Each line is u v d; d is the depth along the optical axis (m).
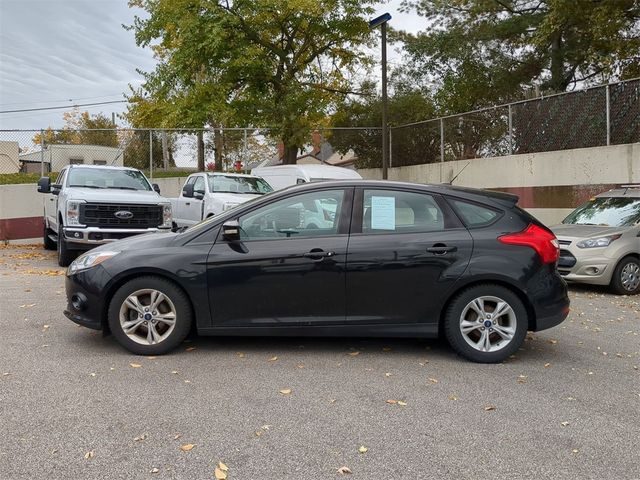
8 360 5.16
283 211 5.50
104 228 10.71
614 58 18.83
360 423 3.96
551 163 15.44
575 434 3.85
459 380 4.89
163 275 5.32
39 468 3.25
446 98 24.56
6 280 9.72
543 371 5.19
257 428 3.84
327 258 5.30
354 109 24.66
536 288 5.31
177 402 4.25
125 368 5.00
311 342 5.97
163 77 22.98
